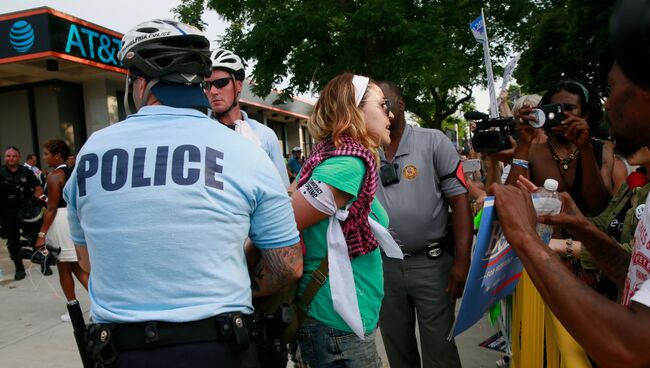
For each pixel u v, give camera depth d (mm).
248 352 1251
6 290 5402
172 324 1150
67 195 1348
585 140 2061
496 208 1070
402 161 2359
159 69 1256
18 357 3566
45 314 4516
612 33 872
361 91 1710
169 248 1156
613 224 1932
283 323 1476
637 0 821
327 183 1517
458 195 2334
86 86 11820
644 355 792
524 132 2104
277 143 2855
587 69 13188
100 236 1188
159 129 1255
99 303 1201
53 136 11609
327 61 13344
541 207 1516
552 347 1528
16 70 10375
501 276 1411
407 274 2398
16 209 6086
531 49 15727
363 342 1663
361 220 1635
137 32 1300
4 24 9273
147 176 1188
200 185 1184
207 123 1312
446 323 2395
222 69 2607
